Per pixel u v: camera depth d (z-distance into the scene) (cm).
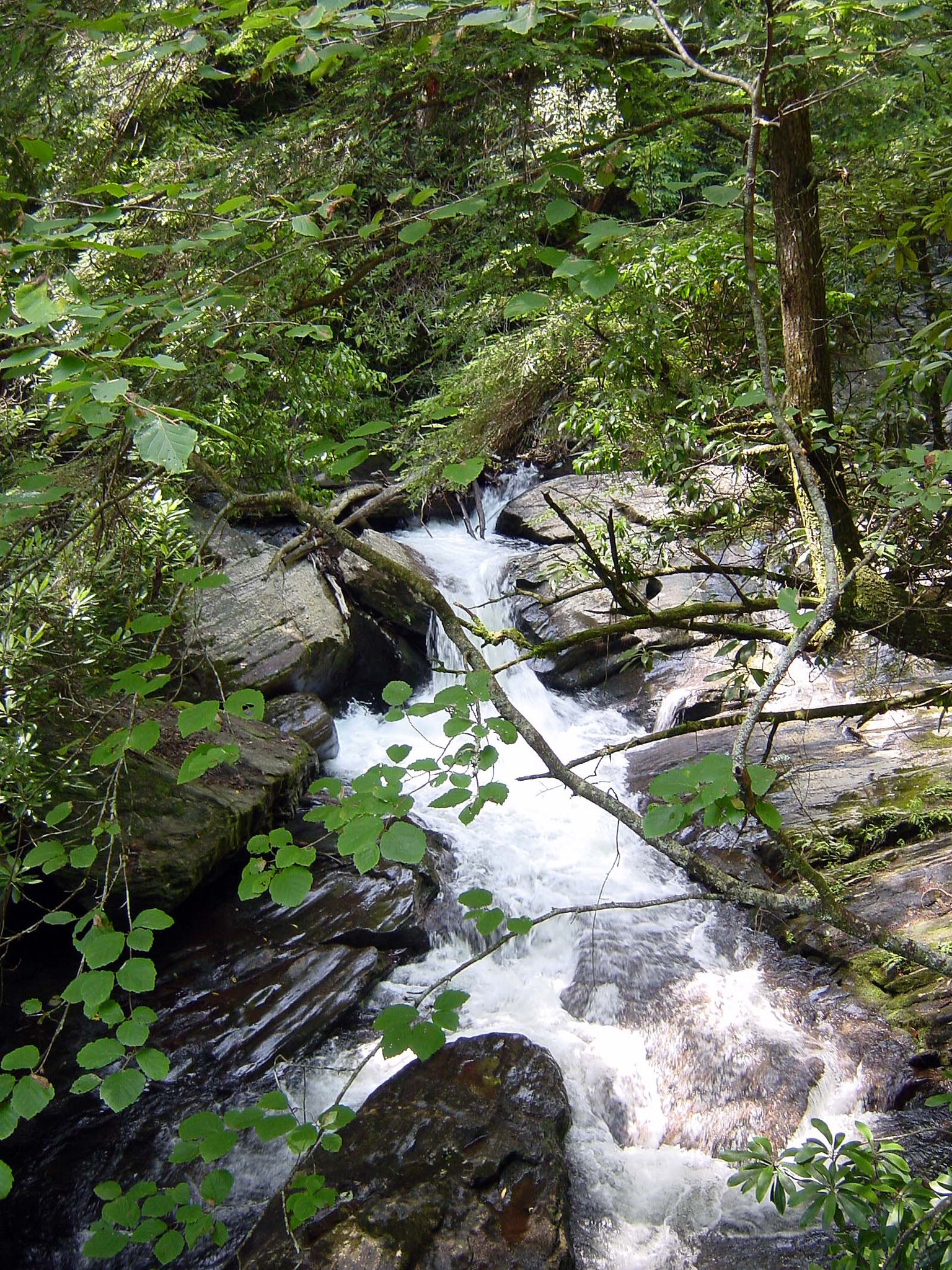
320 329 207
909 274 347
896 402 297
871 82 248
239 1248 361
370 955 500
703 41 230
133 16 189
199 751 140
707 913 538
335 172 240
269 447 401
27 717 290
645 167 304
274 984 479
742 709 652
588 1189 391
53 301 138
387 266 257
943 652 285
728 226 354
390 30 199
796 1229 368
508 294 271
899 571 293
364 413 462
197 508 757
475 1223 355
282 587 696
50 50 211
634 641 766
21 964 459
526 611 802
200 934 502
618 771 668
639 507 783
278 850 144
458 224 244
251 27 159
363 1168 378
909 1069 416
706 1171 400
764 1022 461
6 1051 421
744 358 396
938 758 564
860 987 463
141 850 468
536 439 788
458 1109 403
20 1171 395
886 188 322
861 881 501
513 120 230
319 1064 449
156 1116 416
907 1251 188
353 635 729
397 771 145
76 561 273
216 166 245
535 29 194
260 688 648
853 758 580
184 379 229
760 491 354
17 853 201
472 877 566
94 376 137
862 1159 212
